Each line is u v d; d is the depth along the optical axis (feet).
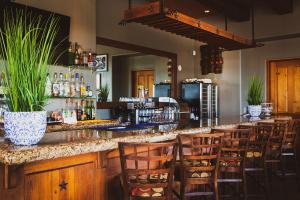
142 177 7.80
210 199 11.12
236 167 10.05
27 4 14.15
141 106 16.83
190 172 8.63
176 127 11.04
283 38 23.68
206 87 25.25
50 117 14.30
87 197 7.27
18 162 5.32
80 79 16.24
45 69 6.37
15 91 6.06
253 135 12.17
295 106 23.84
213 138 9.37
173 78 25.25
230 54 26.53
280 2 20.12
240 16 22.98
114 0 19.66
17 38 6.14
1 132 9.91
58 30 14.79
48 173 6.50
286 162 18.24
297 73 23.82
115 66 30.81
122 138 7.51
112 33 19.47
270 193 13.39
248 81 25.62
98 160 7.50
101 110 18.58
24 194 6.06
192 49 27.63
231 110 26.40
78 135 8.01
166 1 17.04
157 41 23.29
